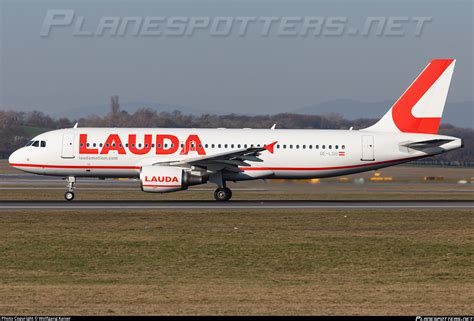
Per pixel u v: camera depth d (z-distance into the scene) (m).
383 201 189.12
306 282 88.06
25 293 77.62
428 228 134.50
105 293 77.88
